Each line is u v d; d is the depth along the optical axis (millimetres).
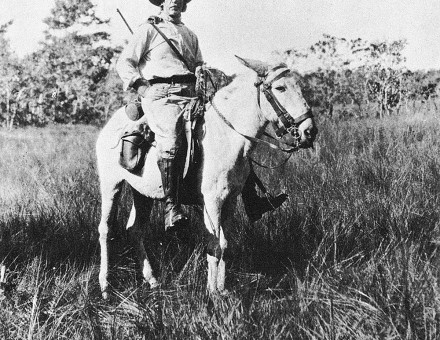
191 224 5883
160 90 4738
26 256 5559
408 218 5566
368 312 3553
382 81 15234
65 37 31781
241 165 4559
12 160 10719
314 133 4246
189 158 4551
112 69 32844
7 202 7742
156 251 5680
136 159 4871
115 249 5758
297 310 3768
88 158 10812
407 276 3801
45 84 30578
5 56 29719
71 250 5730
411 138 8938
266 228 5770
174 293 4473
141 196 5453
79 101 31641
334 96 16109
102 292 4980
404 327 3385
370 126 10164
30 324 3908
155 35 4883
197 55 5094
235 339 3559
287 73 4363
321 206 6137
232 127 4484
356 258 5043
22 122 29578
